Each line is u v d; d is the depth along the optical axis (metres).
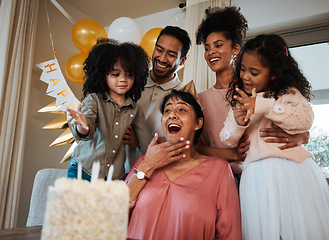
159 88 1.77
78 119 1.05
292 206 1.01
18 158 2.47
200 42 1.74
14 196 2.40
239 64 1.26
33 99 2.90
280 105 1.06
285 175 1.05
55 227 0.39
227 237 1.04
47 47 3.07
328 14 2.46
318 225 1.00
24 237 0.69
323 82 2.45
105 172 1.39
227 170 1.15
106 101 1.46
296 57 2.60
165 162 1.14
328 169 2.29
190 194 1.06
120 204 0.41
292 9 2.57
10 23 2.48
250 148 1.16
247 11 2.74
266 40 1.15
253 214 1.06
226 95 1.41
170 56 1.69
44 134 2.98
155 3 3.23
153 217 1.05
